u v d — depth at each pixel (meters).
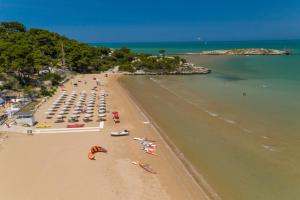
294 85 72.56
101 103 55.03
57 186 26.98
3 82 66.50
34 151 34.25
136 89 73.06
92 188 26.59
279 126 41.97
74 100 58.94
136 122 44.94
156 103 57.06
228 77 92.00
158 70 104.94
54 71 90.06
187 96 63.00
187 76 97.50
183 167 30.72
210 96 62.28
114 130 41.28
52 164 31.05
